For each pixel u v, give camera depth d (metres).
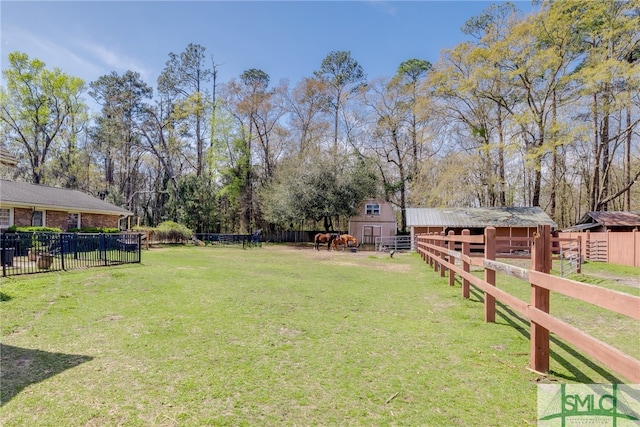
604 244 14.54
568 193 28.70
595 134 20.25
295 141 32.41
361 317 4.74
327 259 15.05
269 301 5.65
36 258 9.38
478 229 22.11
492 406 2.33
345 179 26.77
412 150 30.27
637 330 4.24
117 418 2.19
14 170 29.34
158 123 30.97
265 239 30.77
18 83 25.59
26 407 2.31
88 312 4.82
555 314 5.00
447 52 21.64
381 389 2.60
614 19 16.41
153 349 3.43
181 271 8.80
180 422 2.15
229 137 31.55
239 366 3.03
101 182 33.59
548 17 17.66
